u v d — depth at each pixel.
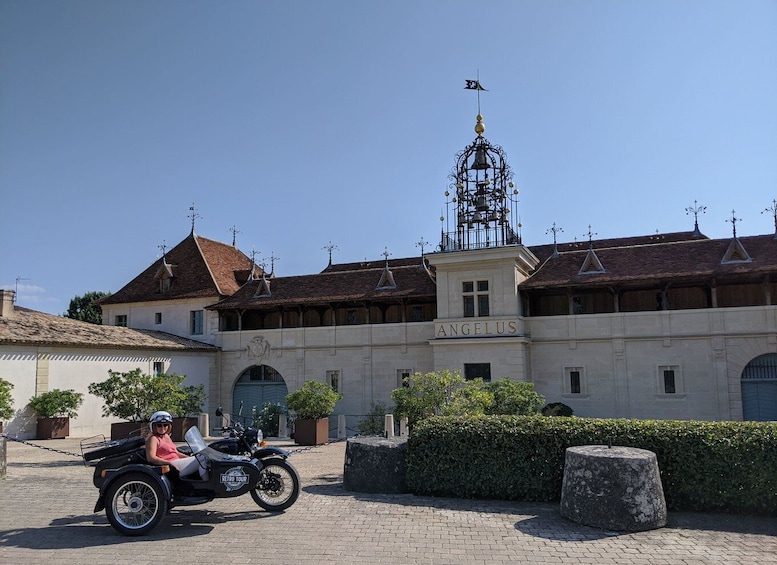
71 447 20.20
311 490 11.82
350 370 30.55
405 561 7.25
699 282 26.05
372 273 32.84
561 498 9.49
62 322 27.36
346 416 30.25
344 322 32.94
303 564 7.15
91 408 25.67
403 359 29.66
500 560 7.28
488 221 28.06
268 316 34.56
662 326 25.62
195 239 38.88
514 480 10.60
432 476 11.07
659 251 27.78
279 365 32.00
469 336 27.14
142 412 19.12
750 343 24.36
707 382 24.80
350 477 11.73
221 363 33.28
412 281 31.06
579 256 29.42
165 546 7.92
